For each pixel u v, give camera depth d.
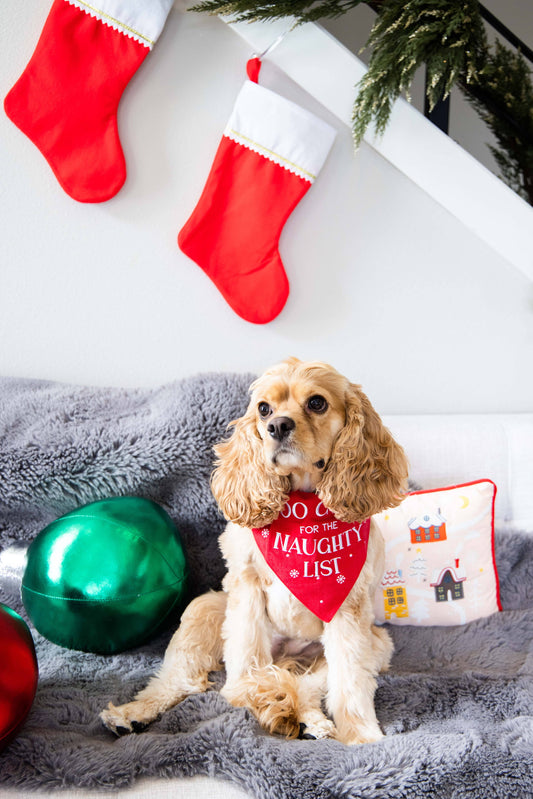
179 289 2.19
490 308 2.27
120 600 1.59
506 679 1.54
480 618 1.81
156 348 2.22
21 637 1.36
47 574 1.61
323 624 1.55
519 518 2.04
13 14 2.01
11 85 2.05
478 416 2.17
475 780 1.22
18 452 1.88
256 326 2.22
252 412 1.48
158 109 2.09
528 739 1.30
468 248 2.22
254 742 1.29
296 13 1.94
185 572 1.75
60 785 1.23
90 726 1.43
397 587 1.79
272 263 2.10
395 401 2.31
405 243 2.21
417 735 1.32
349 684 1.43
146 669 1.66
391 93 1.92
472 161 2.11
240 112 2.03
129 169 2.11
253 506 1.48
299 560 1.47
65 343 2.21
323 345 2.26
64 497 1.91
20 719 1.31
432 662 1.68
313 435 1.38
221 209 2.09
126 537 1.64
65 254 2.15
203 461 1.90
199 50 2.07
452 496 1.84
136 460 1.88
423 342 2.28
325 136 2.04
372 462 1.47
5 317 2.17
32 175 2.09
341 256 2.21
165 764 1.27
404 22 1.90
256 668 1.48
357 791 1.19
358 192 2.17
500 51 2.25
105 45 1.97
